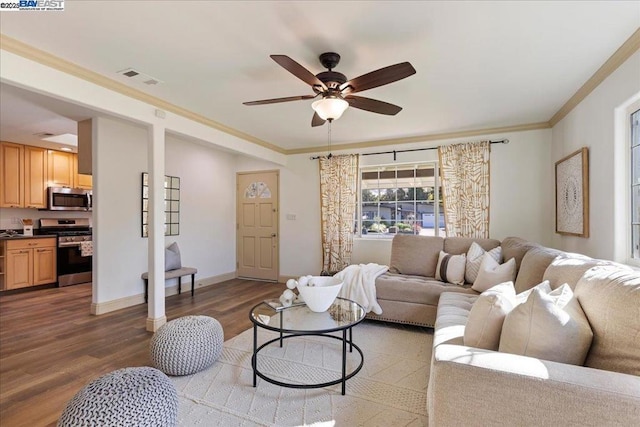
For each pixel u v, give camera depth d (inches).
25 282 193.8
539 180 160.7
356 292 135.3
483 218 167.6
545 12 72.2
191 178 203.8
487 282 117.5
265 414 74.2
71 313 149.9
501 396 42.7
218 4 69.1
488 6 69.9
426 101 128.4
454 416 45.0
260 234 231.8
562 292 57.1
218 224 224.4
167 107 129.2
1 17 73.1
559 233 145.6
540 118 152.6
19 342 115.6
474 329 59.4
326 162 206.5
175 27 77.6
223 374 92.4
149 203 126.1
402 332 127.3
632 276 49.4
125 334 123.3
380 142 194.5
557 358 47.8
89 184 239.1
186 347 89.4
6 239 186.2
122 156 160.1
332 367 96.9
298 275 219.3
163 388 62.8
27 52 86.0
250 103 97.0
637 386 38.7
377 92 118.7
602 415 38.2
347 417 73.1
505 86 114.0
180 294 187.0
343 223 199.3
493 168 169.2
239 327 132.8
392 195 196.1
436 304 126.1
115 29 78.4
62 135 195.6
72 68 96.1
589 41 84.2
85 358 102.9
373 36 81.5
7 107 135.4
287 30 78.8
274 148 208.1
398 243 163.2
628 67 87.7
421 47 86.8
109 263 153.5
